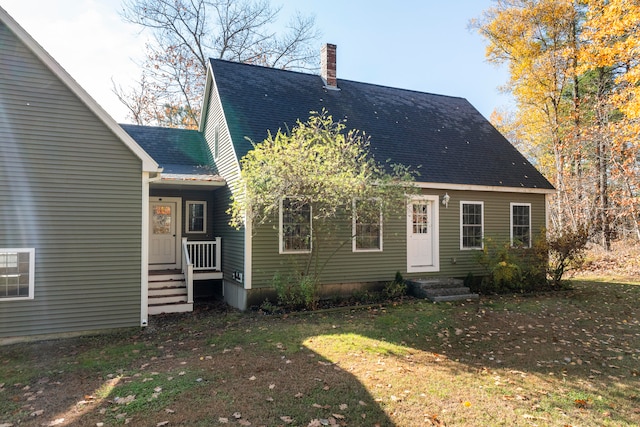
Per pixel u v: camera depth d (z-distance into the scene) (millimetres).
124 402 4312
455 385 4898
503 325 7891
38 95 7176
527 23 19422
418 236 11664
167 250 11875
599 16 13617
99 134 7605
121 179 7770
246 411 4098
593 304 9930
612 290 11906
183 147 13414
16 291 6980
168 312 9203
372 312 8844
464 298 10344
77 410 4152
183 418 3936
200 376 5086
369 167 9539
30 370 5488
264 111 11344
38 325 7086
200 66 22406
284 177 7957
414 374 5238
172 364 5621
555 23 18984
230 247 10562
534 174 13602
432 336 7102
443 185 11500
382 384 4859
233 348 6348
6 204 6938
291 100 12305
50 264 7207
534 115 21516
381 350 6238
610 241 18641
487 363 5762
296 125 11227
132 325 7785
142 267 7891
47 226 7199
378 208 8930
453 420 4012
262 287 9539
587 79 19078
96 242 7547
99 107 7520
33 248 7090
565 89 20656
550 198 21625
